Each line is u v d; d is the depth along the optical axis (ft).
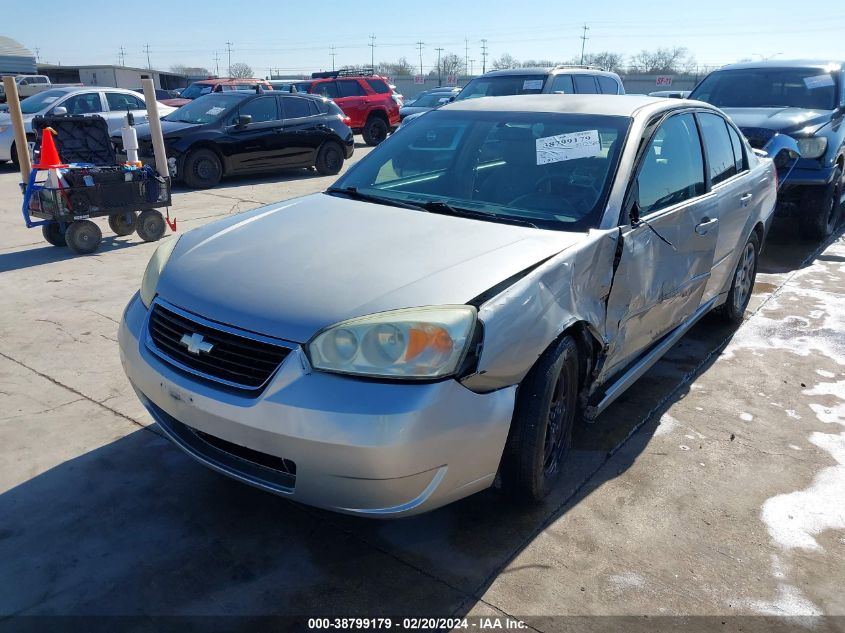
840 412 12.72
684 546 8.99
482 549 8.81
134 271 20.42
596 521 9.43
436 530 9.15
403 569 8.43
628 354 11.33
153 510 9.43
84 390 12.75
